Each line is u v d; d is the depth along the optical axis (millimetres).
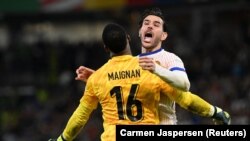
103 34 19812
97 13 70750
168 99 19641
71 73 74000
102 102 19656
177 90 19359
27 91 73125
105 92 19516
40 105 68750
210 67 65938
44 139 62438
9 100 71625
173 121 19984
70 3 66000
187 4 63344
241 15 70188
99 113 61281
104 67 19797
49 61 76562
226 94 58688
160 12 20078
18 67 77312
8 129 66438
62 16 74125
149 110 19219
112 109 19422
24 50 78438
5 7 66688
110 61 19766
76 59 75125
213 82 61094
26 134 64500
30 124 66188
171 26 72500
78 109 20484
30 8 66500
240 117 54500
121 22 72125
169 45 70125
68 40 83625
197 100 20062
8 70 77000
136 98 19156
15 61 77875
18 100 71438
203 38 70625
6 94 72750
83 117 20406
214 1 62938
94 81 19766
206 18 72000
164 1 63469
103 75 19641
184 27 72750
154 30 19828
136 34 69250
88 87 20031
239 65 63969
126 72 19344
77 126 20531
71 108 66125
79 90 69062
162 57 19688
